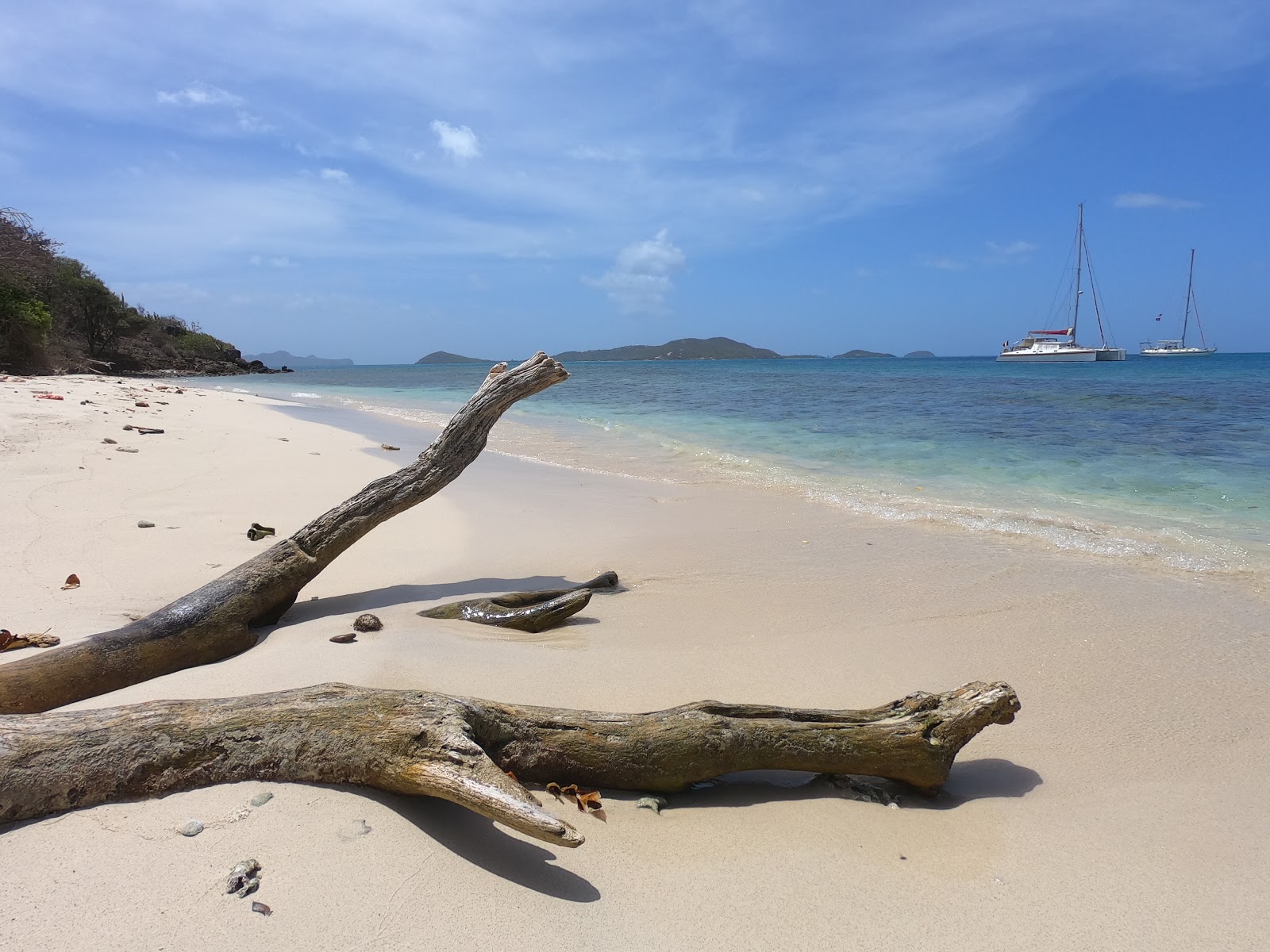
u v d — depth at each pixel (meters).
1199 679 4.24
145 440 10.71
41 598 4.78
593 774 2.94
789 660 4.41
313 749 2.68
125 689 3.47
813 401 24.67
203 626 4.15
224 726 2.71
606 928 2.23
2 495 7.00
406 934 2.11
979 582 5.93
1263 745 3.53
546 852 2.56
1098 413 18.02
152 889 2.17
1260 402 20.20
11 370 27.50
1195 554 6.58
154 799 2.58
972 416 18.00
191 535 6.38
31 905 2.09
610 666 4.13
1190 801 3.09
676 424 17.88
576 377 54.47
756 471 11.04
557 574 6.13
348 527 4.99
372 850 2.40
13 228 30.05
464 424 5.44
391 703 2.74
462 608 4.98
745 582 5.95
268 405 23.80
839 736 3.05
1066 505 8.49
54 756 2.51
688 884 2.47
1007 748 3.57
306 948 2.03
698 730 2.96
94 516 6.68
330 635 4.33
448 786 2.43
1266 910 2.44
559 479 10.57
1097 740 3.61
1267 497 8.61
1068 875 2.61
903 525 7.79
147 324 66.44
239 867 2.28
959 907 2.43
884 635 4.85
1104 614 5.23
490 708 2.89
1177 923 2.38
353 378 64.44
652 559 6.59
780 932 2.27
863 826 2.89
